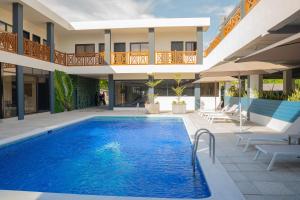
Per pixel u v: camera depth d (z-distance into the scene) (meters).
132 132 12.11
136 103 22.86
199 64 20.84
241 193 4.33
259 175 5.23
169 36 23.30
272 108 11.40
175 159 7.38
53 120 14.40
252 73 10.14
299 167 5.75
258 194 4.30
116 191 5.12
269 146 6.05
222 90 22.16
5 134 9.91
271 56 5.53
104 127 13.64
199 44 20.95
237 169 5.62
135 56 21.55
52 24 19.02
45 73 18.81
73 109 22.28
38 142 10.00
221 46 14.80
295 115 9.32
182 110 18.75
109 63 21.22
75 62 21.52
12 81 15.33
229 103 19.36
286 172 5.41
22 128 11.44
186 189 5.14
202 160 6.27
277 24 7.52
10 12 17.05
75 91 22.67
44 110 19.20
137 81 22.84
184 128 13.22
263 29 8.57
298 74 12.41
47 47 18.36
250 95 14.58
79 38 24.14
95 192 5.11
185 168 6.53
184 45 23.23
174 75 22.44
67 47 24.36
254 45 10.65
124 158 7.57
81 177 5.95
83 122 15.18
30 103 17.67
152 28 21.06
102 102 29.47
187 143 9.59
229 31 13.05
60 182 5.67
